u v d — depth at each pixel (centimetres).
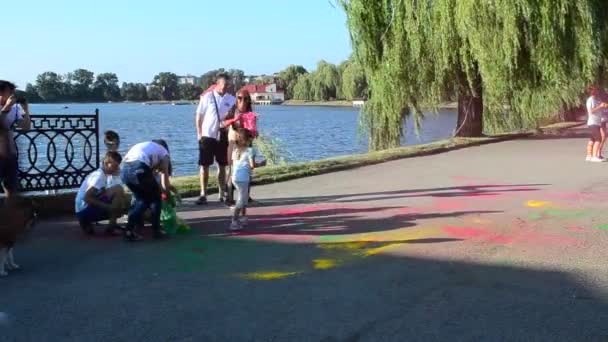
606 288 562
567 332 463
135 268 642
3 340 460
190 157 2697
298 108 12625
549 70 1902
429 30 1952
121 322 493
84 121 958
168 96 19750
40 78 15400
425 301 532
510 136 2336
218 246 734
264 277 607
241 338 460
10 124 824
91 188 785
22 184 888
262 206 998
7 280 602
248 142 826
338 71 10919
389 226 837
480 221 862
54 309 522
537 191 1110
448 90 2200
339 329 474
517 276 601
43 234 796
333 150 3014
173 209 800
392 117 2125
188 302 538
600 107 1542
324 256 684
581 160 1602
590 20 1872
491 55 1888
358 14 2017
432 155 1777
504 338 454
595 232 786
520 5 1841
